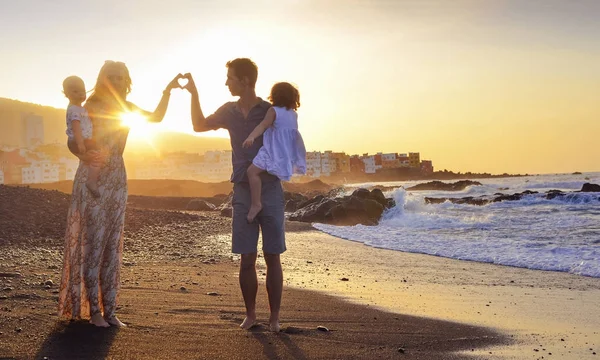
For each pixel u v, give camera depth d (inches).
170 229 679.7
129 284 281.4
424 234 691.4
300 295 287.7
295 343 174.4
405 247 568.7
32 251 393.7
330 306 256.1
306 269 412.5
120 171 181.2
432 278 372.2
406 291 317.4
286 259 479.8
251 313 193.3
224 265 398.9
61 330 168.6
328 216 944.3
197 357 151.9
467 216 922.1
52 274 290.0
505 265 438.9
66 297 179.6
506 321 237.3
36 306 200.4
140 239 557.9
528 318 244.8
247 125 189.0
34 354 146.7
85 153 173.3
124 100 182.4
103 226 176.9
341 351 169.0
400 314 243.6
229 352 158.7
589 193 1181.7
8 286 241.1
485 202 1259.8
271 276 190.4
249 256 189.8
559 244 536.1
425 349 180.9
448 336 202.7
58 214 569.9
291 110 188.4
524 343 196.4
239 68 188.2
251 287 192.1
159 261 406.9
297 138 188.2
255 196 183.5
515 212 983.6
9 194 613.3
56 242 449.1
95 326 174.4
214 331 182.5
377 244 607.8
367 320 225.3
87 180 175.2
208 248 506.9
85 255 175.8
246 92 189.5
